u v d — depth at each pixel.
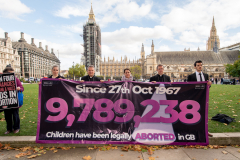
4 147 3.80
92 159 3.29
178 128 4.13
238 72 41.62
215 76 89.31
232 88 18.94
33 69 107.06
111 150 3.74
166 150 3.74
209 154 3.51
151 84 4.25
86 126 4.14
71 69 79.00
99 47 121.81
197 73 4.84
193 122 4.15
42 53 123.06
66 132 4.10
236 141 3.98
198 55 103.19
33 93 15.07
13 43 100.19
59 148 3.92
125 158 3.32
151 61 101.25
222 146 3.87
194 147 3.90
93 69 5.29
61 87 4.23
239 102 8.81
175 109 4.20
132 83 4.26
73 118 4.16
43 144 4.00
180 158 3.33
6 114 4.59
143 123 4.16
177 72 92.81
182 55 104.75
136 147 3.75
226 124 5.17
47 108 4.16
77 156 3.45
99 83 4.24
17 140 3.95
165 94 4.25
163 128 4.13
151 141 4.03
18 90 4.50
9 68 4.61
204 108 4.20
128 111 4.19
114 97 4.23
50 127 4.11
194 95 4.22
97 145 4.00
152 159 3.24
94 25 109.25
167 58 104.56
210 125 5.13
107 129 4.12
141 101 4.23
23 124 5.48
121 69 137.50
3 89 4.39
